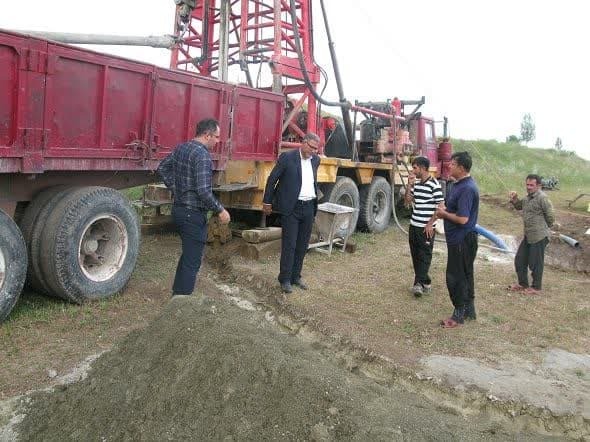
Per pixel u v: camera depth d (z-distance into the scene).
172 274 6.38
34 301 5.14
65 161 4.87
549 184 24.03
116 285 5.38
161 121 5.89
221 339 3.46
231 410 3.10
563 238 10.45
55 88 4.66
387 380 4.29
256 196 7.81
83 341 4.36
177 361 3.41
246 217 9.27
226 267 6.86
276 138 8.01
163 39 7.90
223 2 8.59
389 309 5.78
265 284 6.25
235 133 7.13
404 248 9.33
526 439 3.56
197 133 4.84
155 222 8.44
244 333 3.61
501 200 17.59
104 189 5.20
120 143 5.43
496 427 3.68
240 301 5.84
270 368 3.28
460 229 5.21
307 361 3.59
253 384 3.21
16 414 3.30
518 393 4.04
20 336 4.34
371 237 10.23
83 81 4.92
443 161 13.46
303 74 9.02
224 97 6.79
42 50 4.47
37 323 4.61
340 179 9.51
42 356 4.06
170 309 3.87
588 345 5.13
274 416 3.06
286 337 3.94
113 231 5.43
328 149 10.57
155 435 3.02
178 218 4.77
